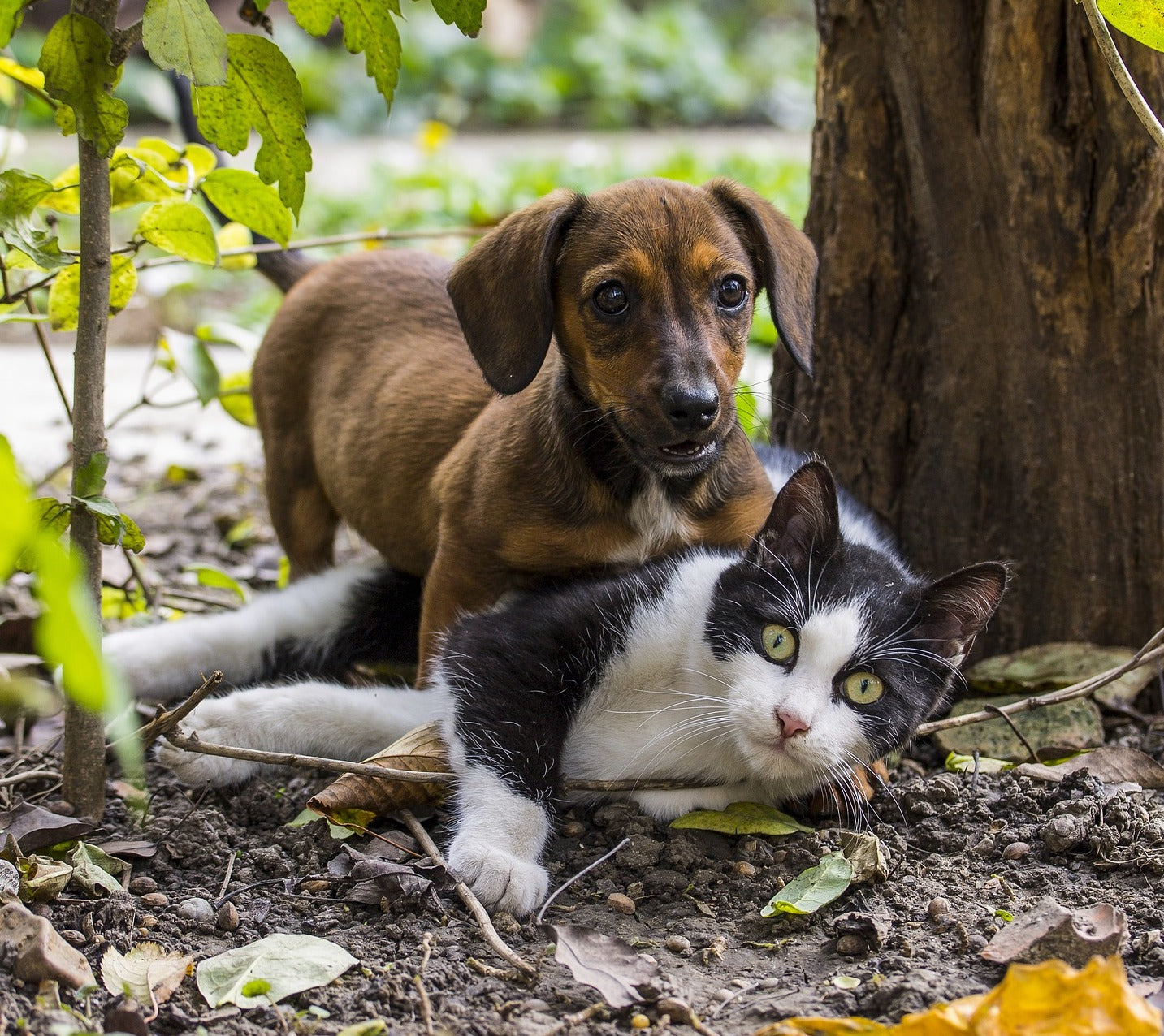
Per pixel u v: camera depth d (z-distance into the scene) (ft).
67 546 4.07
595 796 4.09
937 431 4.49
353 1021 3.56
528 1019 3.57
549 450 4.21
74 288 4.14
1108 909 3.69
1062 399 4.36
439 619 4.30
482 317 4.18
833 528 4.10
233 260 4.85
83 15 3.76
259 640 4.49
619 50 14.67
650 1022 3.57
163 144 4.35
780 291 4.20
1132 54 4.18
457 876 3.83
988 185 4.33
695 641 4.09
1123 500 4.38
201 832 3.97
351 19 3.85
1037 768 4.14
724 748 4.08
